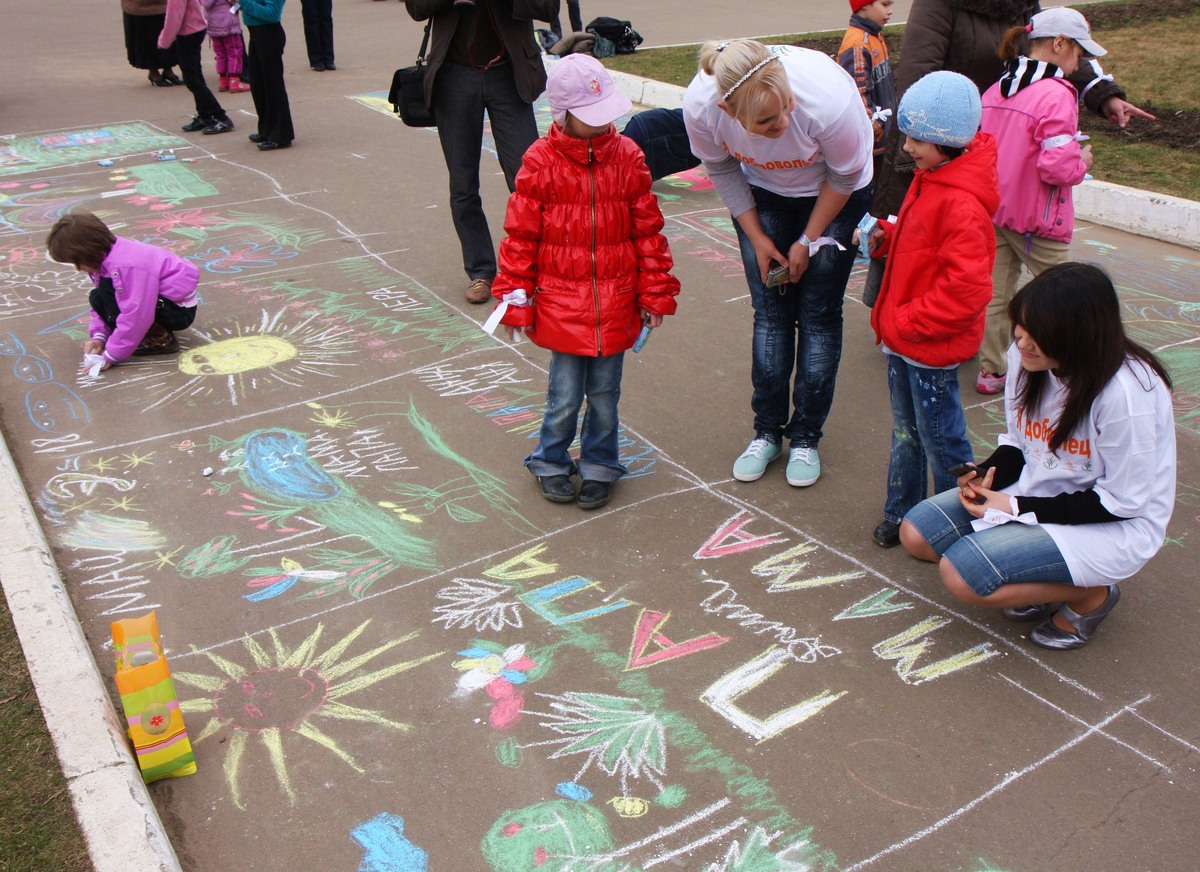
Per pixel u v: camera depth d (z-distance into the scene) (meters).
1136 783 2.52
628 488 3.81
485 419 4.28
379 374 4.66
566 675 2.89
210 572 3.34
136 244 4.66
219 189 7.35
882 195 4.95
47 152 8.34
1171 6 13.19
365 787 2.54
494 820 2.44
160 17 10.45
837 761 2.60
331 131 8.93
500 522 3.60
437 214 6.82
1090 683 2.85
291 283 5.69
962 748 2.63
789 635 3.04
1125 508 2.69
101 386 4.55
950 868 2.30
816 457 3.85
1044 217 4.07
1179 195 6.44
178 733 2.51
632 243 3.42
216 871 2.32
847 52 5.39
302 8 11.27
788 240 3.60
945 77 2.89
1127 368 2.61
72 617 3.02
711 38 12.50
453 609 3.17
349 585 3.28
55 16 16.66
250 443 4.09
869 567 3.35
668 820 2.44
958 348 3.06
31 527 3.41
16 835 2.31
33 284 5.70
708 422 4.28
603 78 3.16
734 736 2.68
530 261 3.39
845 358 4.83
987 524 2.88
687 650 2.98
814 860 2.33
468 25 5.01
